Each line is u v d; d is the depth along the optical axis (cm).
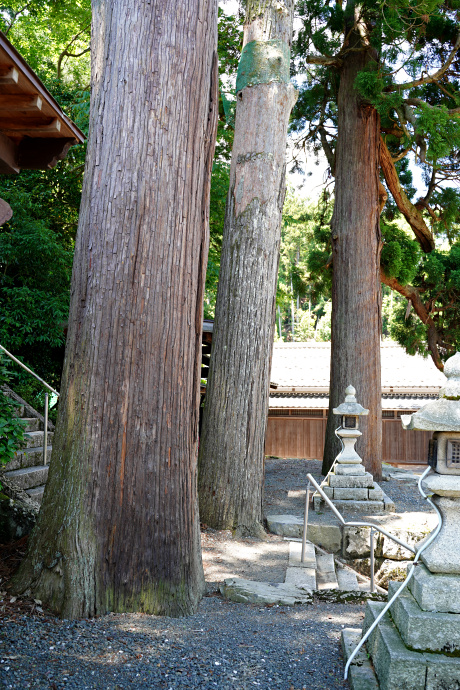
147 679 294
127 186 406
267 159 784
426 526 748
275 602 456
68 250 1249
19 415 768
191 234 429
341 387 1197
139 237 404
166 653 327
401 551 720
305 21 1262
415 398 1964
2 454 497
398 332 1686
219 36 1403
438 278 1423
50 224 1268
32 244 1005
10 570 424
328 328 4269
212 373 764
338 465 895
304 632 383
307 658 334
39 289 1088
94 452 393
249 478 725
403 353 2200
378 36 1121
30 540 406
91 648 326
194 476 440
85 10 1543
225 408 738
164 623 376
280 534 742
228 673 307
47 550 390
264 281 770
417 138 1164
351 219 1220
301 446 2009
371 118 1243
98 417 395
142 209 406
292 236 3828
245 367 743
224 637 362
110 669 302
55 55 1752
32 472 630
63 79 1611
